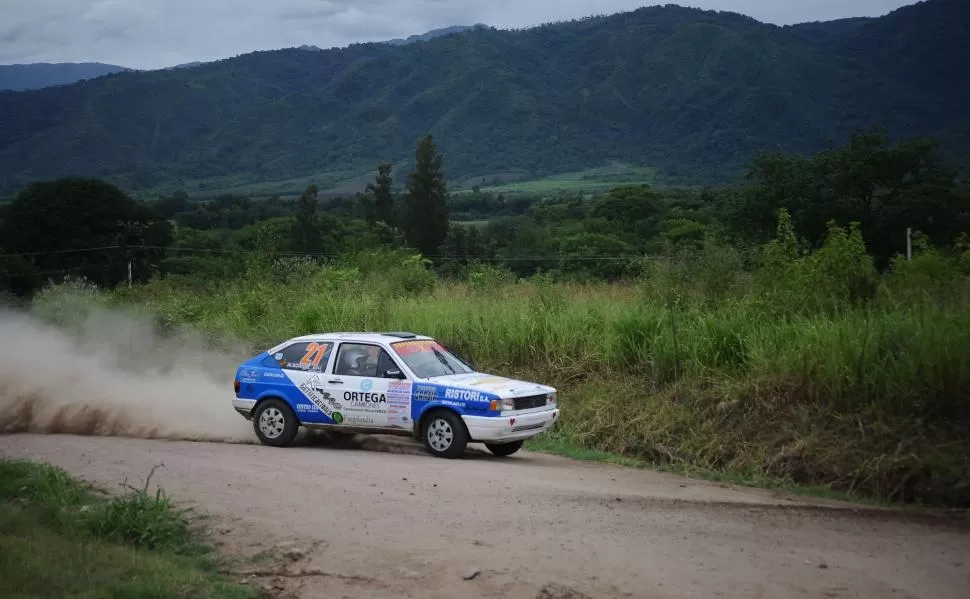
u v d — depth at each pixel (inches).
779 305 589.3
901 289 591.2
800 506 375.9
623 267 1831.9
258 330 853.2
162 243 2706.7
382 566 275.0
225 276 1768.0
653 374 568.1
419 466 428.8
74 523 303.9
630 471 462.3
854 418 464.4
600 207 3499.0
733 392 510.6
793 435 468.4
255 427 508.1
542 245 2844.5
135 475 395.9
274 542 298.2
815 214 1836.9
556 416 486.6
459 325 705.0
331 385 490.9
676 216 3095.5
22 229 2474.2
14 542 273.0
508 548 291.4
